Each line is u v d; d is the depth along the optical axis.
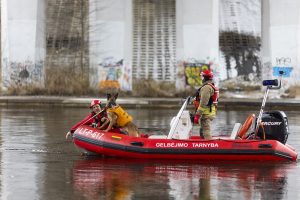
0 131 30.64
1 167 20.06
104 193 16.19
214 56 57.19
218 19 59.50
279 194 16.31
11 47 57.97
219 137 23.17
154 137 22.62
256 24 65.69
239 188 17.00
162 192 16.39
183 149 21.19
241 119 39.03
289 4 56.50
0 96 56.00
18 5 57.78
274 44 56.88
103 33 58.41
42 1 58.94
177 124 22.02
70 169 19.70
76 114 41.88
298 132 31.16
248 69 64.19
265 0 57.91
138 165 20.41
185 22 57.38
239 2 65.88
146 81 58.31
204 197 15.87
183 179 18.19
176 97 56.72
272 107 48.84
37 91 57.28
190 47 57.34
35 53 58.09
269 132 21.97
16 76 57.97
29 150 23.97
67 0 61.25
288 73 56.34
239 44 64.75
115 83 58.19
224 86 61.34
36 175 18.69
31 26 57.88
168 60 62.44
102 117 22.92
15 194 16.03
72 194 16.05
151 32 62.94
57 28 61.06
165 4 62.91
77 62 59.59
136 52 62.81
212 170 19.62
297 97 55.69
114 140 21.66
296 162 21.30
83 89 57.56
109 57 58.41
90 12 58.50
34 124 34.44
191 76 57.38
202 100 21.64
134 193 16.23
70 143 26.02
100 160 21.44
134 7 63.25
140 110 46.97
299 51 56.62
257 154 21.14
